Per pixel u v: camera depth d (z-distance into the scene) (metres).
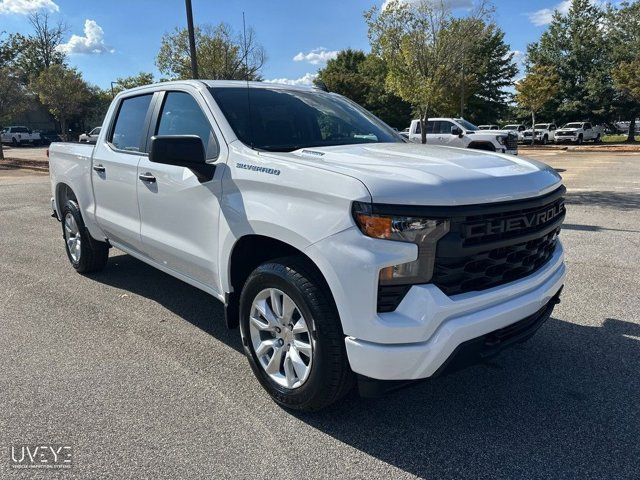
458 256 2.44
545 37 44.62
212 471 2.50
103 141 4.76
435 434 2.80
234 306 3.35
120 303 4.80
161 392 3.22
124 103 4.62
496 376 3.43
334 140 3.72
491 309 2.59
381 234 2.37
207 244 3.39
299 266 2.73
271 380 3.04
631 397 3.15
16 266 6.05
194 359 3.67
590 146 34.56
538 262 3.00
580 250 6.51
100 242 5.43
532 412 3.00
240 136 3.30
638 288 5.06
